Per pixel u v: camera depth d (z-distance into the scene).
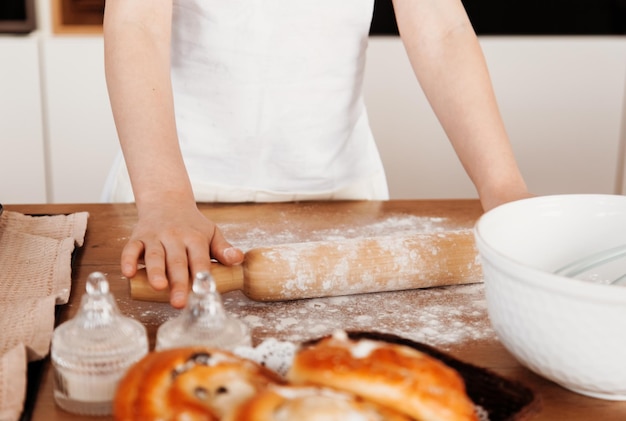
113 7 0.96
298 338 0.72
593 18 2.23
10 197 2.17
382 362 0.50
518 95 2.24
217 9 1.11
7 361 0.62
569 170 2.32
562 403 0.63
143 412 0.49
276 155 1.21
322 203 1.15
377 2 2.16
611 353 0.58
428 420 0.48
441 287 0.85
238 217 1.07
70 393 0.59
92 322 0.60
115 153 2.16
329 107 1.20
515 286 0.60
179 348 0.54
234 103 1.16
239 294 0.82
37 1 2.09
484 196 0.93
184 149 1.20
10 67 2.06
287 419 0.44
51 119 2.12
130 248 0.75
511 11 2.22
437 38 1.06
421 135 2.23
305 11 1.12
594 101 2.26
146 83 0.92
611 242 0.75
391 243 0.82
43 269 0.85
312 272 0.78
